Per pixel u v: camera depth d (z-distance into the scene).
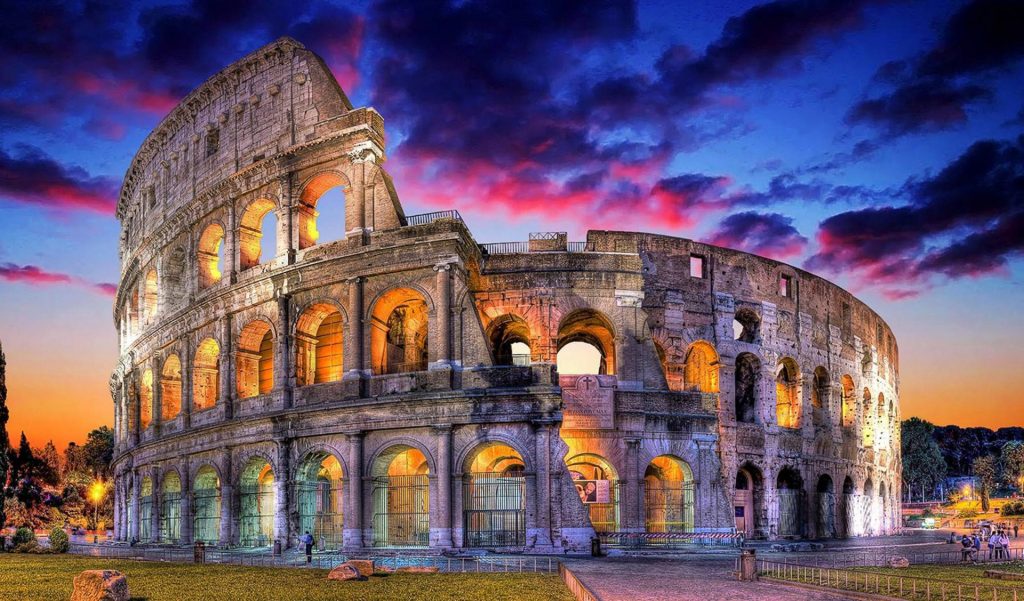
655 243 74.00
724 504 65.62
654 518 68.88
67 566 47.25
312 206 66.56
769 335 79.19
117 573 29.27
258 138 69.12
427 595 33.09
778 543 66.00
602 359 78.62
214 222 71.75
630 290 67.69
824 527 83.69
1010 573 41.53
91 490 151.12
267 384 70.38
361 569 40.25
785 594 34.66
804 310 84.00
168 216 78.75
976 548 55.91
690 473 66.12
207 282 73.12
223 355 67.56
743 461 74.19
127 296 92.25
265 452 62.91
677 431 65.94
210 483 72.94
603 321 69.88
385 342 62.56
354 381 58.81
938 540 81.94
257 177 67.44
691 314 74.25
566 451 55.53
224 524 65.12
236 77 71.94
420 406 56.53
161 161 82.00
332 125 63.84
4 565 48.12
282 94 68.19
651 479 69.88
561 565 40.66
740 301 77.44
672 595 34.09
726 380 74.62
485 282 67.56
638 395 65.56
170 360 79.06
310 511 61.69
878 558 53.41
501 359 74.06
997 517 147.00
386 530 59.94
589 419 63.91
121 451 87.19
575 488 55.09
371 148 62.03
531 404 55.16
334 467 70.94
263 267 66.19
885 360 102.19
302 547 58.81
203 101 75.12
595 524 65.00
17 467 125.94
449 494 55.25
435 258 58.12
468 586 35.94
